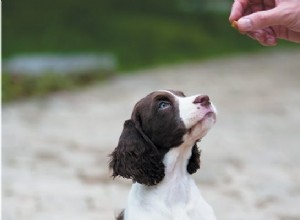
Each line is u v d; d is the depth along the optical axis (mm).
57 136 12797
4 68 20453
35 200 8570
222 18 36062
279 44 36094
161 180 5000
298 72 24266
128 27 31078
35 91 18609
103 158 10930
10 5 29906
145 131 5047
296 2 4902
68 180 9594
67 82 19844
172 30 32281
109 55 24297
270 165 10469
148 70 25453
